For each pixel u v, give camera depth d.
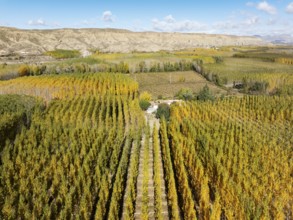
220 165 34.62
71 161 39.12
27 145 40.56
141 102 78.38
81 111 61.22
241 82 117.06
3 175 32.75
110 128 56.28
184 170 35.78
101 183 33.94
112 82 88.56
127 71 136.12
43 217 27.00
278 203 29.30
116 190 31.78
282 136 52.16
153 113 75.50
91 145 45.34
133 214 30.56
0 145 41.50
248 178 34.25
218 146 41.72
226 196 30.92
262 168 37.97
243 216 27.86
